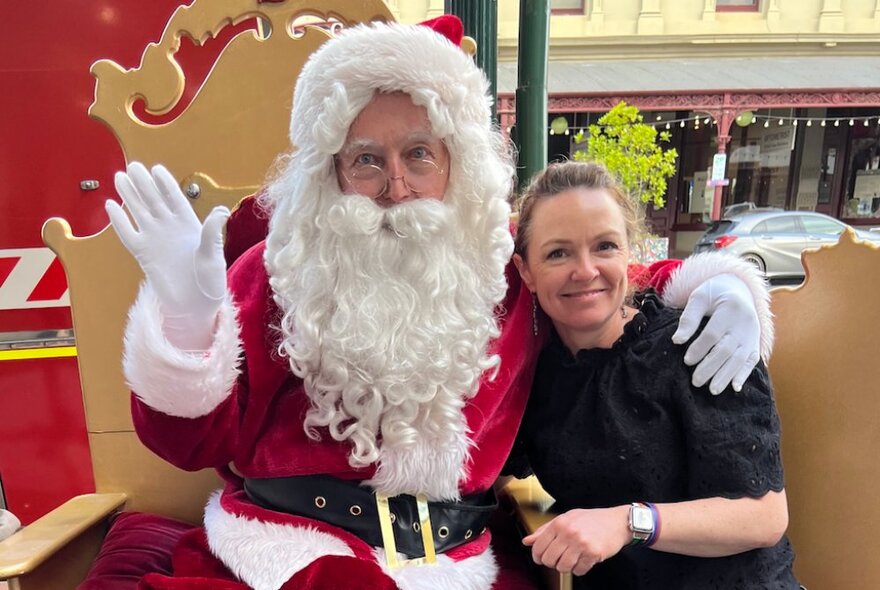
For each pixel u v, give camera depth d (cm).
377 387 97
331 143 96
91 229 188
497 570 109
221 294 85
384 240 99
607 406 105
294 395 103
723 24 863
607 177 108
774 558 103
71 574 119
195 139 134
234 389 94
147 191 83
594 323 104
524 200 115
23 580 101
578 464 107
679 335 103
